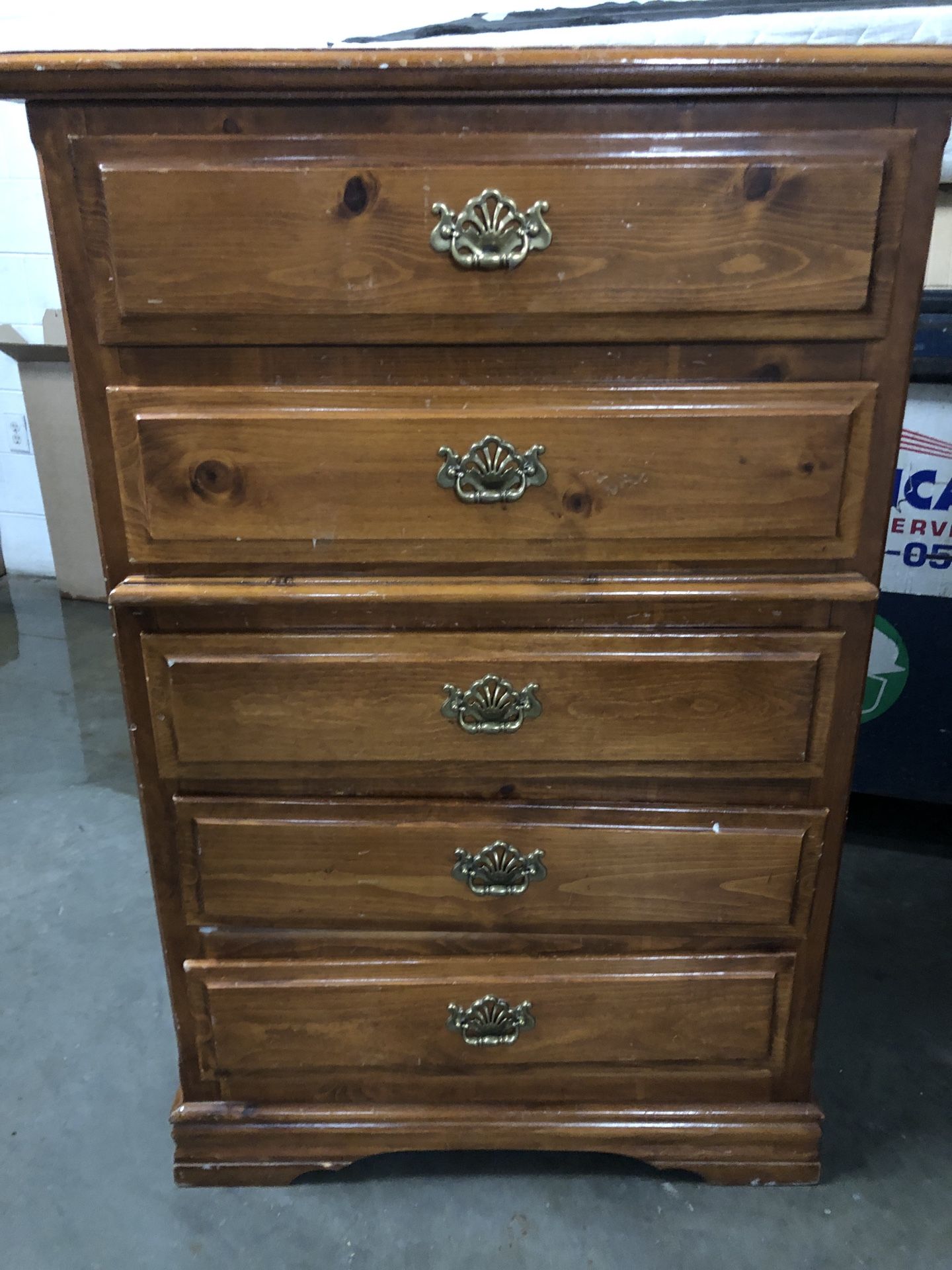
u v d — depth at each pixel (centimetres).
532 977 96
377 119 71
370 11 183
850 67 67
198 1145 102
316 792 90
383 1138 101
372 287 74
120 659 85
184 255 73
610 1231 98
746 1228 99
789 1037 98
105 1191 102
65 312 75
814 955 95
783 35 130
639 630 83
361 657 83
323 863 91
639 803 90
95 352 76
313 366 77
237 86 69
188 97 70
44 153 71
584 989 96
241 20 191
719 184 71
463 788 89
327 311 74
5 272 238
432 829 90
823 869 91
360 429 77
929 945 137
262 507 79
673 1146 102
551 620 83
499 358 77
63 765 182
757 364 77
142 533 81
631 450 78
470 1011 96
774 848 90
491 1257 96
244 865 91
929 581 135
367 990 96
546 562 82
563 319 75
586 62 67
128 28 201
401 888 92
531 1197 102
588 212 71
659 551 81
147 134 71
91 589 251
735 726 86
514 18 153
